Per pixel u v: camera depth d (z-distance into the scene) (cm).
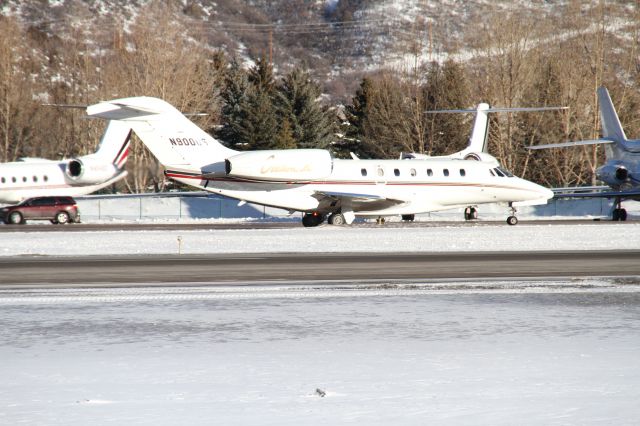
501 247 12125
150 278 8438
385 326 5631
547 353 4738
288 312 6228
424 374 4247
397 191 17638
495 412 3506
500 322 5759
